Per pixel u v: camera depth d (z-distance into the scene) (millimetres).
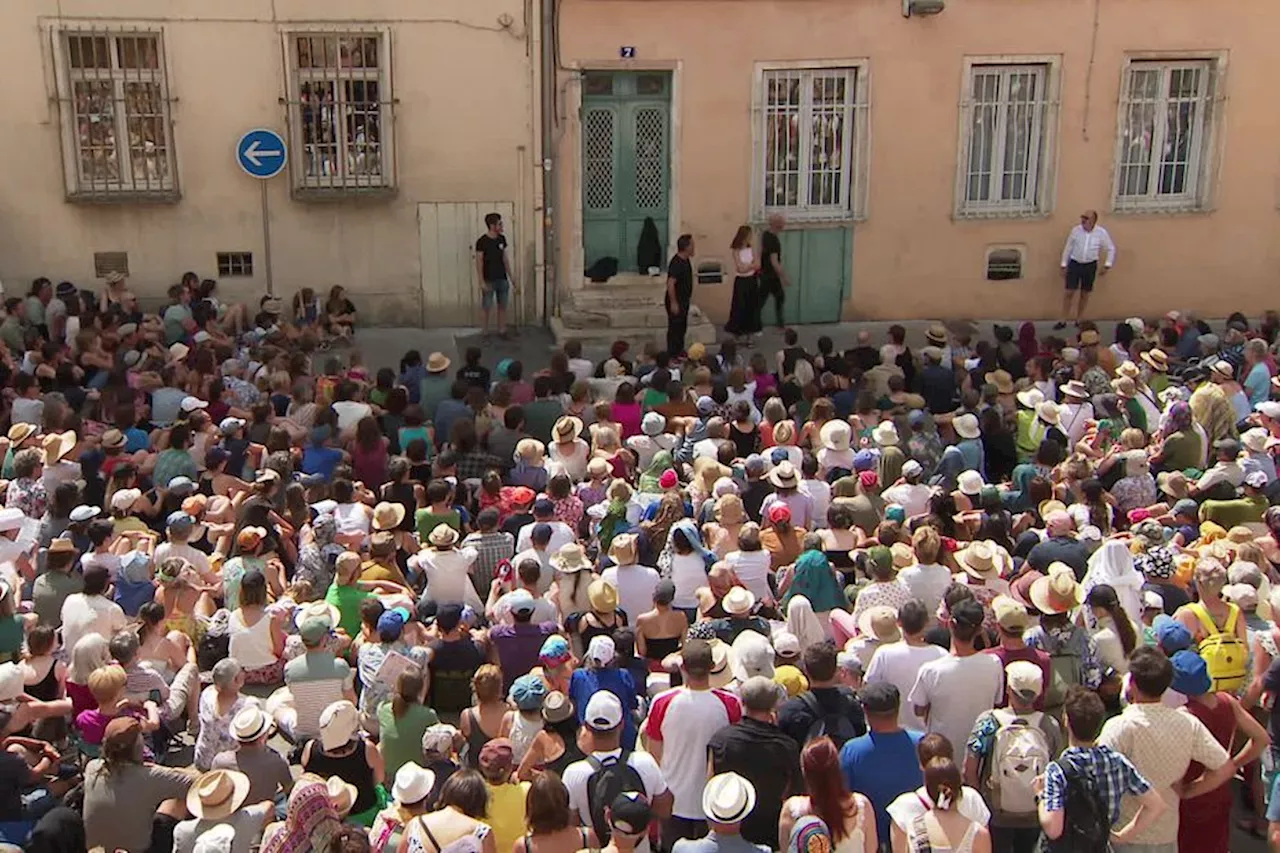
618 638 6926
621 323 16891
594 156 17391
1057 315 18266
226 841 5605
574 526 9578
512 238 17297
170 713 7332
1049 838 5492
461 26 16547
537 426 11867
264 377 13023
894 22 17125
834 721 6168
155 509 9867
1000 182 17906
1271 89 17844
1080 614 7207
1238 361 14102
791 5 16938
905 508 9766
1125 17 17406
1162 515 9789
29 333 14430
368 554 9125
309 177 16812
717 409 11727
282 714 7066
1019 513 10156
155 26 16031
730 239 17578
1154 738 5664
